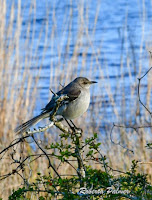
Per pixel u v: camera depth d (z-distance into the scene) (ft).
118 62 69.15
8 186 33.68
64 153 19.61
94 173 18.74
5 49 42.91
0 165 34.63
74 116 32.01
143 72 52.37
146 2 106.32
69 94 31.30
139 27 81.00
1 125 40.06
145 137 39.40
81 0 44.93
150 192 18.04
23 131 29.81
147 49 42.65
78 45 44.60
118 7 104.58
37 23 79.20
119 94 53.31
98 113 45.14
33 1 45.50
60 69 45.19
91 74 45.68
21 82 43.86
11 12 43.88
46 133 40.01
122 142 40.01
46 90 56.08
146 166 35.76
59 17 78.43
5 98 41.39
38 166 36.81
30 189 19.19
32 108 44.01
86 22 45.65
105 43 80.02
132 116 44.52
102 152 38.47
